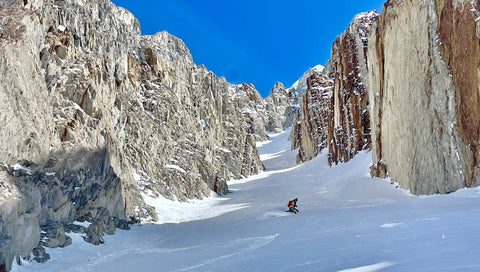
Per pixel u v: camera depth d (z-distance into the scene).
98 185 19.06
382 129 36.31
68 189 16.36
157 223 24.03
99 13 32.38
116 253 14.98
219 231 18.97
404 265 6.52
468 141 23.81
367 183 34.88
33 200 13.44
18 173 13.28
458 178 23.84
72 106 19.14
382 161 36.12
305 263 8.41
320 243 11.31
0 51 13.81
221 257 11.31
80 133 18.25
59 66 20.19
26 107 14.51
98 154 19.30
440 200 21.67
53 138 16.03
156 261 12.09
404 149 30.34
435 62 26.67
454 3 26.22
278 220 20.09
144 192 29.09
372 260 7.50
